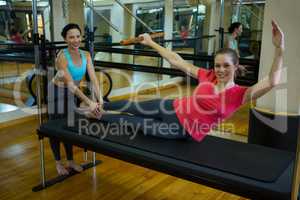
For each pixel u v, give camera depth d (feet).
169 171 6.10
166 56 7.77
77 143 7.57
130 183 9.34
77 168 9.80
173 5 16.47
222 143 7.11
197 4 15.39
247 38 12.35
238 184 5.35
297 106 9.32
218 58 6.59
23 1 13.93
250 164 6.00
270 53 9.42
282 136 9.47
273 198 4.99
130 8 16.92
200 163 6.04
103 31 16.61
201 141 7.21
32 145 12.01
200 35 15.14
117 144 7.07
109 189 8.96
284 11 9.00
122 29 17.02
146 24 17.12
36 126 14.11
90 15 12.88
